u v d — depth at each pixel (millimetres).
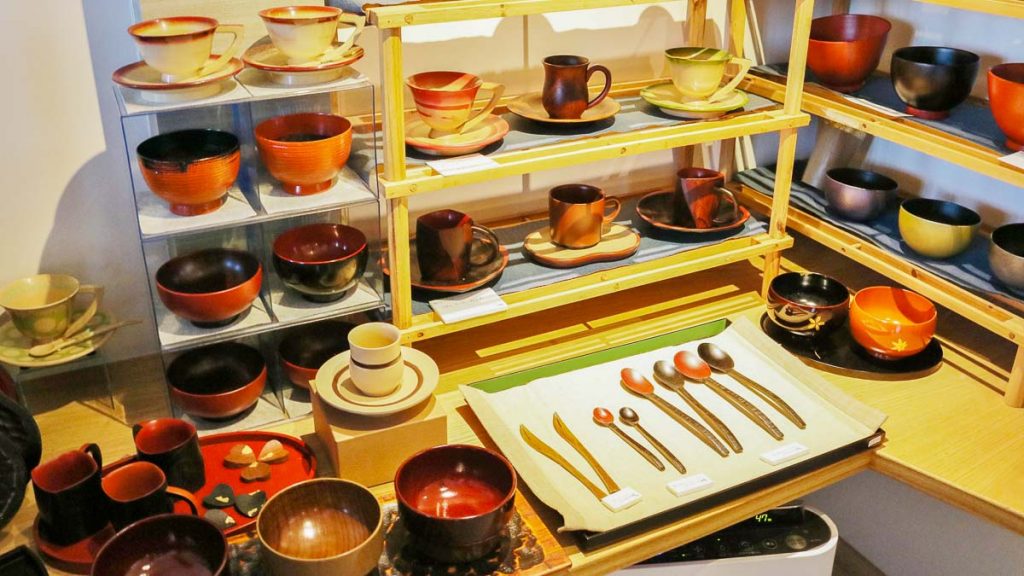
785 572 1478
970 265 1658
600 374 1615
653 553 1312
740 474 1374
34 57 1443
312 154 1365
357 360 1307
